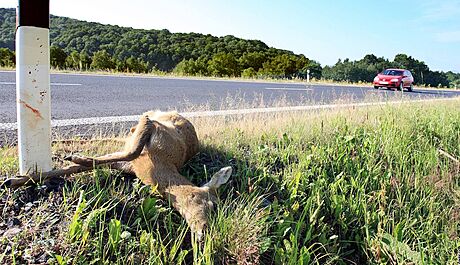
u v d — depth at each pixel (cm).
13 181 256
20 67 260
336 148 433
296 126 489
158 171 279
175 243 244
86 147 351
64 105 673
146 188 279
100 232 235
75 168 277
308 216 319
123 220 258
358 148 446
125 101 793
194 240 242
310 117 554
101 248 232
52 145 344
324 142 454
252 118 556
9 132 434
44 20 264
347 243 321
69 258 217
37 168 271
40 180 267
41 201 255
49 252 217
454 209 380
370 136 476
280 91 1467
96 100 771
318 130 483
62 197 260
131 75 1744
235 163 366
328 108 686
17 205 249
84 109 646
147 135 286
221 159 371
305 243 296
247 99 1062
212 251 246
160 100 860
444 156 491
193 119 522
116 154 286
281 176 364
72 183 277
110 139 370
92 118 564
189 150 339
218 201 267
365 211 337
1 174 281
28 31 258
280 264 262
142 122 293
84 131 469
